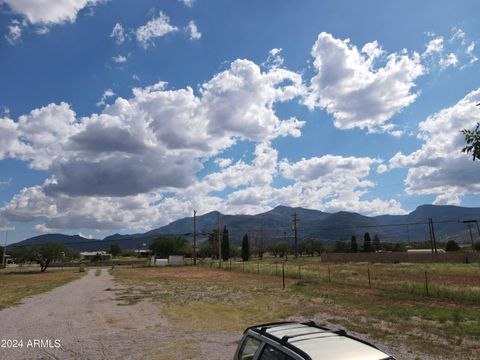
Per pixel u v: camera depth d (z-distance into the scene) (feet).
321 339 19.47
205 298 100.78
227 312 76.79
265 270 200.44
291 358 18.13
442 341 49.85
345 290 110.73
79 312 79.56
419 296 94.12
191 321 67.36
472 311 72.13
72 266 397.39
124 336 54.65
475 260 250.98
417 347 46.98
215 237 465.47
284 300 93.50
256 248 573.74
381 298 92.38
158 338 53.21
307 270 187.32
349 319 67.26
